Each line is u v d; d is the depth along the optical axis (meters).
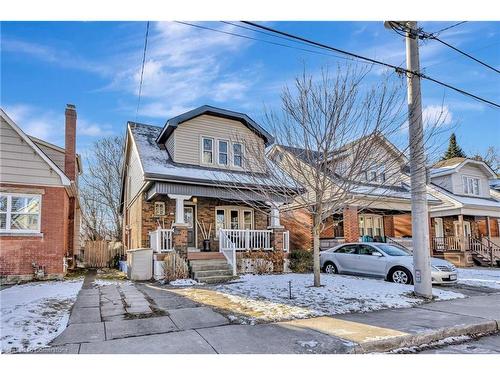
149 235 14.62
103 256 19.97
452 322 6.64
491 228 26.50
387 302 8.36
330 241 18.31
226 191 14.23
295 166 9.59
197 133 15.66
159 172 13.16
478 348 5.65
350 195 10.02
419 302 8.62
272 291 9.27
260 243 14.80
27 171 12.27
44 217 12.41
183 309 7.32
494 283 12.50
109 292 9.48
